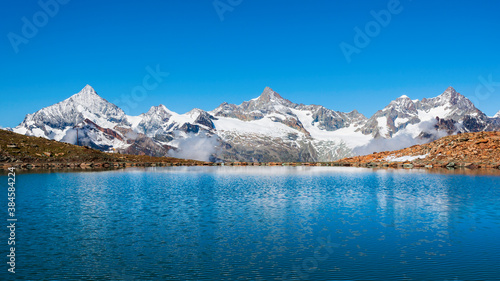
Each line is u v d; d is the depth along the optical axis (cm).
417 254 3516
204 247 3756
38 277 2992
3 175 12312
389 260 3359
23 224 4694
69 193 7675
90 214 5366
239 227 4581
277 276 3011
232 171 18012
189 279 2958
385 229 4450
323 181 11231
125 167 19025
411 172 14338
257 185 9962
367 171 16100
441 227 4534
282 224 4738
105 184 9712
